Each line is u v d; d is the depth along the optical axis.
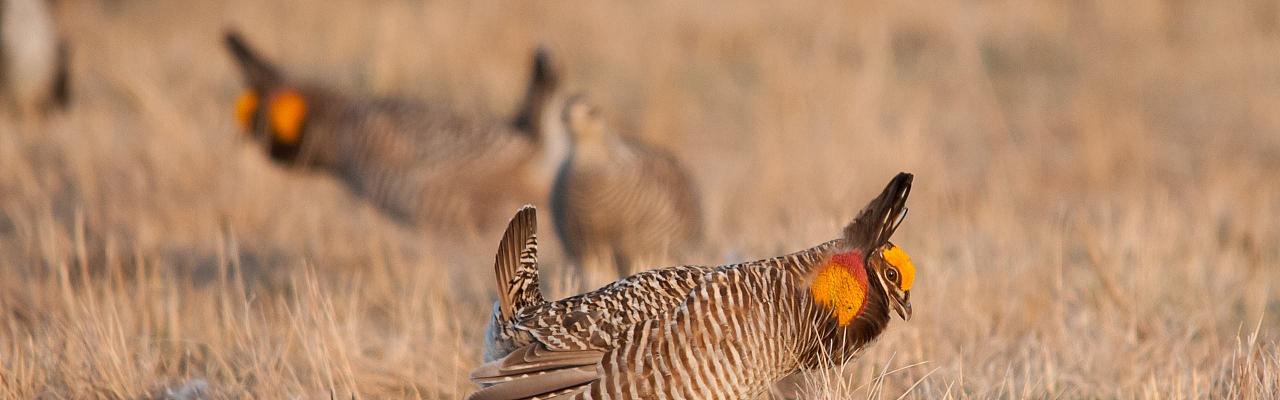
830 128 20.89
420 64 25.84
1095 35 29.03
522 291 7.92
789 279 8.12
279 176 18.12
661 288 7.77
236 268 10.77
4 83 21.98
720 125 23.44
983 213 15.55
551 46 27.12
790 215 16.27
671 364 7.63
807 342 8.23
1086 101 23.28
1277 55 27.50
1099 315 10.71
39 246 13.91
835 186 18.22
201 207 16.38
